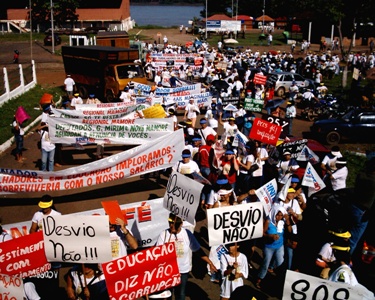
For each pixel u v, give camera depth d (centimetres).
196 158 1229
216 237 657
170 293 731
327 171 1129
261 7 10050
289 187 870
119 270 580
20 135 1597
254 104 1678
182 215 741
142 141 1418
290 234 829
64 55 3016
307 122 2409
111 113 1627
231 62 3672
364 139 1972
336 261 676
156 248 593
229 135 1397
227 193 891
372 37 6425
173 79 2586
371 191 881
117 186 1350
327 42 6312
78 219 598
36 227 785
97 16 7275
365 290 526
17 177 1084
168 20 16812
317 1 4931
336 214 905
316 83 3147
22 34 6234
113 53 2633
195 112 1825
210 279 854
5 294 533
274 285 843
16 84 2708
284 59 4194
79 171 1121
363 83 3569
